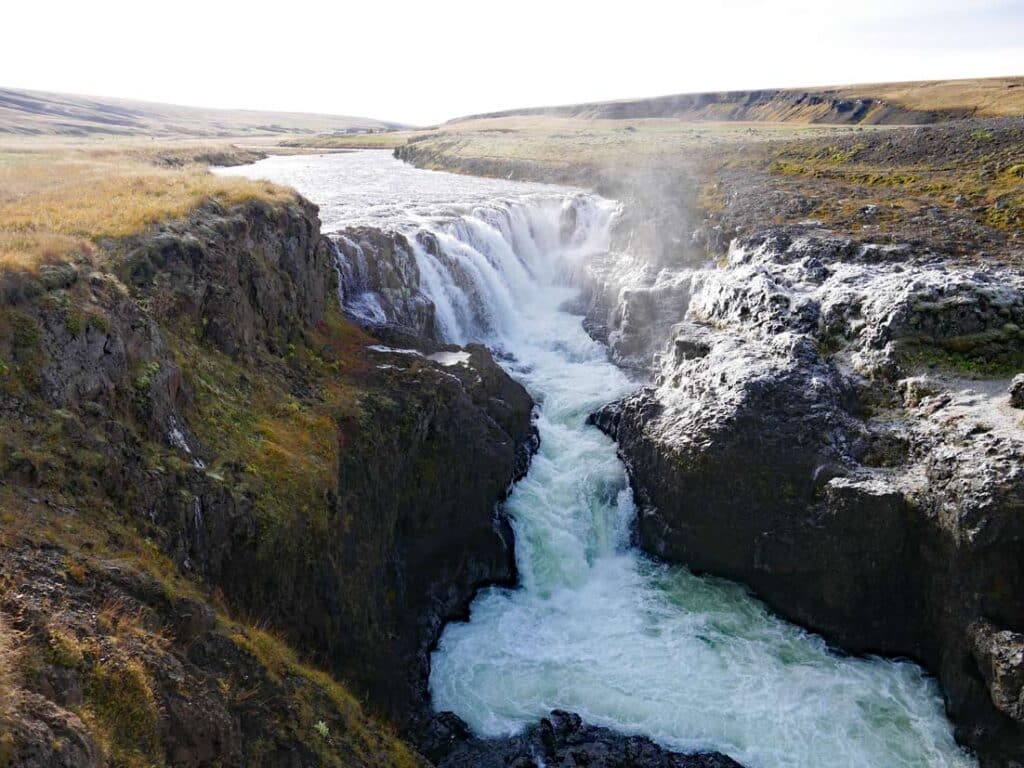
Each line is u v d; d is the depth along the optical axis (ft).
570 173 279.08
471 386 114.42
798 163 229.86
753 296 124.77
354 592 79.10
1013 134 204.95
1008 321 104.58
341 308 128.36
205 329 83.41
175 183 109.60
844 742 78.18
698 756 75.87
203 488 63.87
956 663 80.48
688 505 104.73
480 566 103.09
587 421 133.80
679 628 95.30
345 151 497.46
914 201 167.32
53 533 47.85
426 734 76.79
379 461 90.63
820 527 92.89
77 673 39.14
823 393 102.27
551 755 74.84
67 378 58.03
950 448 86.53
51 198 94.07
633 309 156.46
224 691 47.42
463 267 160.04
